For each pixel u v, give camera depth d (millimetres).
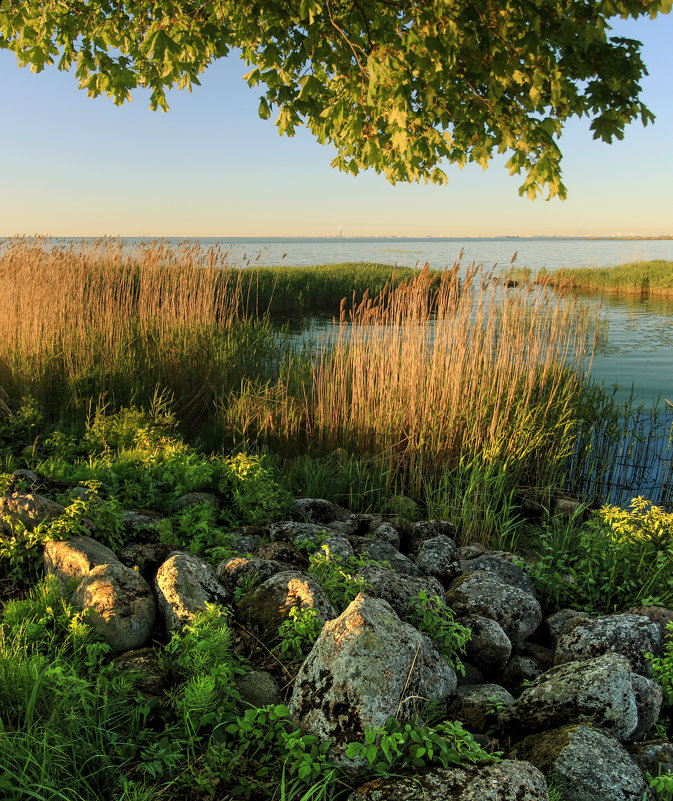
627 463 8172
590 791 2488
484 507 6133
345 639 2602
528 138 4539
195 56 4844
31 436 6816
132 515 4512
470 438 7000
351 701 2463
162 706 2701
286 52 4828
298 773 2334
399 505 6273
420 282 7562
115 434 6602
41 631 2994
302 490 6680
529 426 7156
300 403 8188
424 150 4609
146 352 9344
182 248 11055
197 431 8320
